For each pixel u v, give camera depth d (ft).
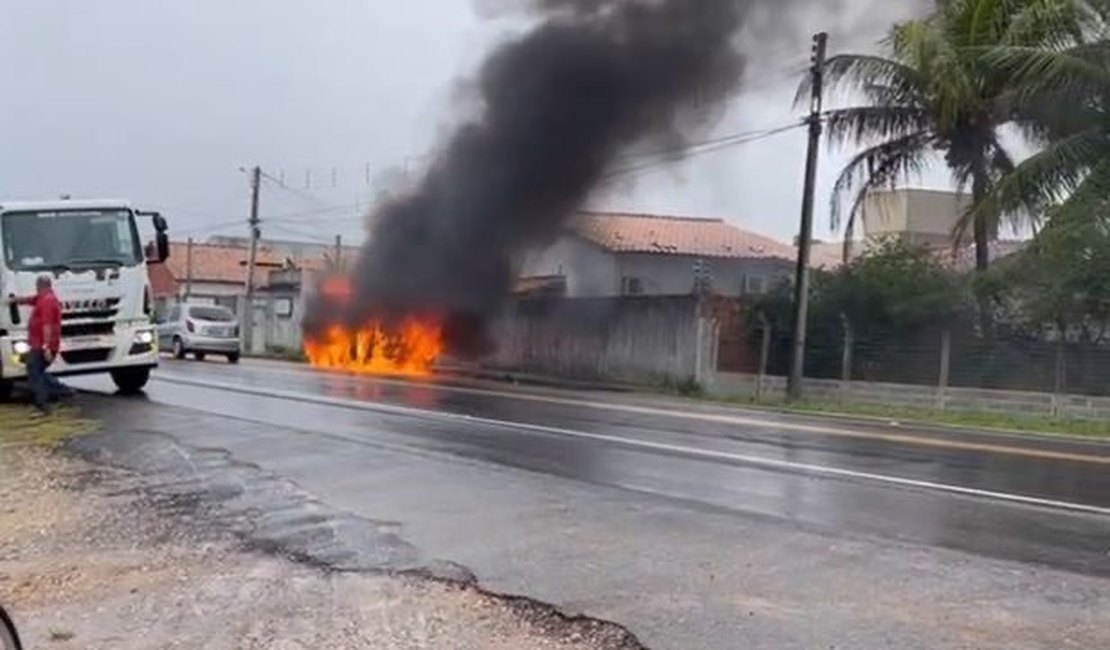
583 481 32.01
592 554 22.90
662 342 89.10
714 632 17.58
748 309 85.30
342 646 17.80
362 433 43.09
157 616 19.86
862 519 26.48
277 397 59.82
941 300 72.43
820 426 51.47
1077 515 27.20
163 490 31.45
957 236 75.51
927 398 72.23
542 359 101.04
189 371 86.12
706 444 41.52
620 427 47.26
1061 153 65.21
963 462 37.42
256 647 17.95
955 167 79.20
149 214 57.67
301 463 35.37
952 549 23.21
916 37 72.18
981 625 17.78
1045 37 67.62
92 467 35.60
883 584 20.35
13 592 21.66
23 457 37.93
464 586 20.81
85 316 54.60
